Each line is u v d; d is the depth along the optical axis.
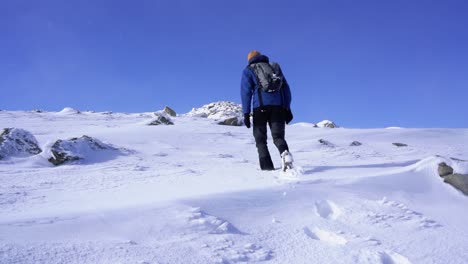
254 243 2.02
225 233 2.10
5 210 2.63
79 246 1.72
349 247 2.09
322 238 2.29
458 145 10.24
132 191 3.22
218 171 4.27
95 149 5.99
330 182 3.27
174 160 5.72
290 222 2.39
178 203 2.41
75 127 13.30
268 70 4.26
